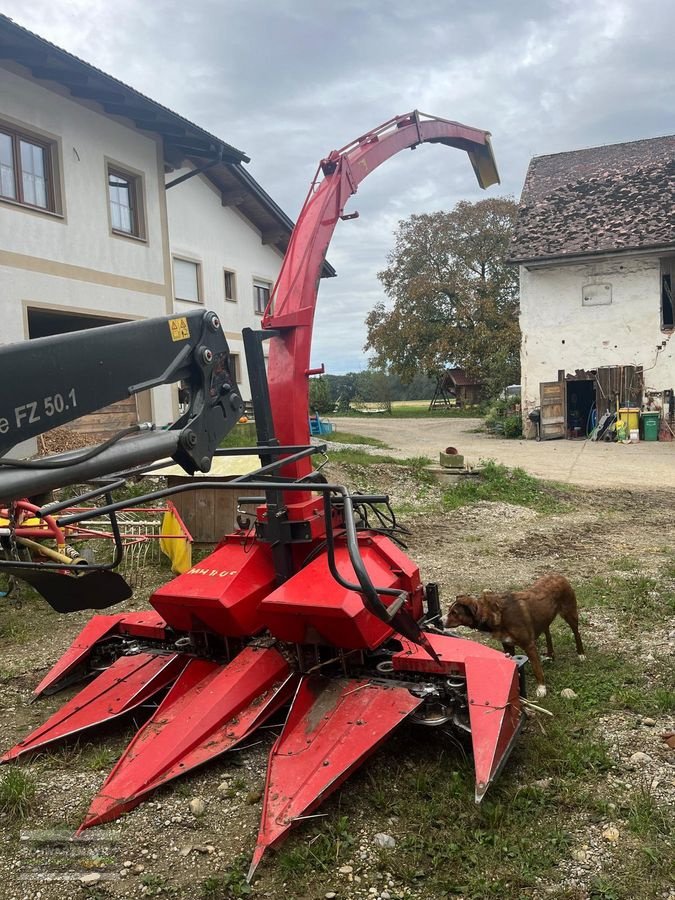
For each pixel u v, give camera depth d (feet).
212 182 69.51
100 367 8.33
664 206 79.97
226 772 12.87
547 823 11.25
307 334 15.87
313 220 17.33
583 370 79.46
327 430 79.10
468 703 12.16
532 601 16.15
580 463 58.18
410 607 15.02
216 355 10.41
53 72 41.91
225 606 13.71
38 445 38.75
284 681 14.01
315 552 14.71
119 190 51.16
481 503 41.37
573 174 92.22
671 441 74.38
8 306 41.09
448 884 9.96
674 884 9.85
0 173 41.04
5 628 21.80
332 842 10.88
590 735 14.02
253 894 9.93
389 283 148.97
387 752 13.41
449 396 184.44
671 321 78.33
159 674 14.96
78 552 24.77
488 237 138.21
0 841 11.31
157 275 53.88
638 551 30.17
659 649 18.43
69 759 13.65
